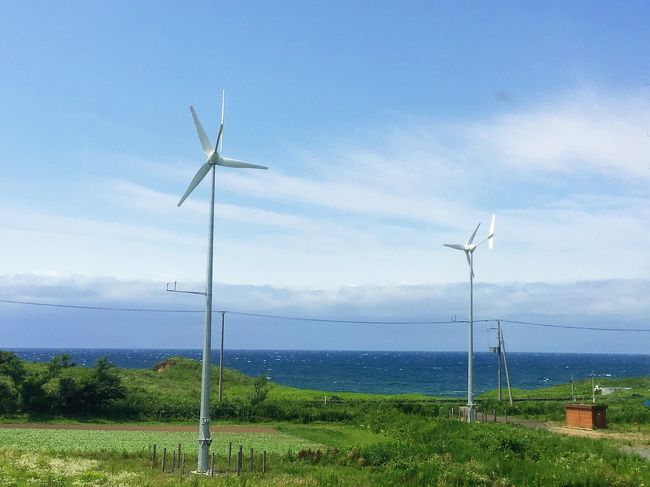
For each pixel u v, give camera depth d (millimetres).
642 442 47969
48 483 29219
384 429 57375
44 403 66812
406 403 73875
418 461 36812
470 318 59156
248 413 68875
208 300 35625
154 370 116062
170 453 40938
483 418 64688
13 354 68812
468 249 61188
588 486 30938
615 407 73125
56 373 68812
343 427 62406
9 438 48844
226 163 39062
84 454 39500
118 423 64562
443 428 50344
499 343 82562
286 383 175375
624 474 32188
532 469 33469
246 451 43688
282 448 45969
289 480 31625
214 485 29688
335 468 36312
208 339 35312
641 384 125500
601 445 40750
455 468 33844
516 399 94125
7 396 67500
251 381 111375
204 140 39625
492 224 61656
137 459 38406
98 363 71438
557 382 195250
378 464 37781
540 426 59625
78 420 65125
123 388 70438
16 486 28297
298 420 67562
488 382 193750
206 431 34562
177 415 68312
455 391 151375
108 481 30250
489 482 31719
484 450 38906
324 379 198625
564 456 37375
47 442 46875
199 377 108125
